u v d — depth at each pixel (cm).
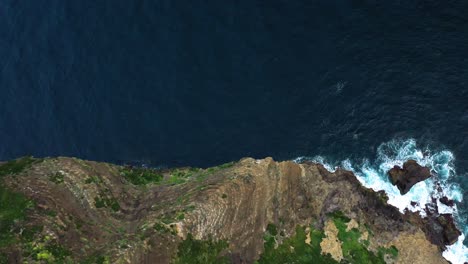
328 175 7200
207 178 6775
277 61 8462
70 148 8125
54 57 8938
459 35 8288
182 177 7156
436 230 6938
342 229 6869
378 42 8406
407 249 6794
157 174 7250
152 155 7894
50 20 9331
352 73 8206
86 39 9025
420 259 6731
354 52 8375
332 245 6731
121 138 8094
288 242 6606
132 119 8225
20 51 9081
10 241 5225
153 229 5788
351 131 7769
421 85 7975
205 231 6006
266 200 6619
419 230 6906
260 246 6450
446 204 7131
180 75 8506
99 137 8144
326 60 8375
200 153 7856
